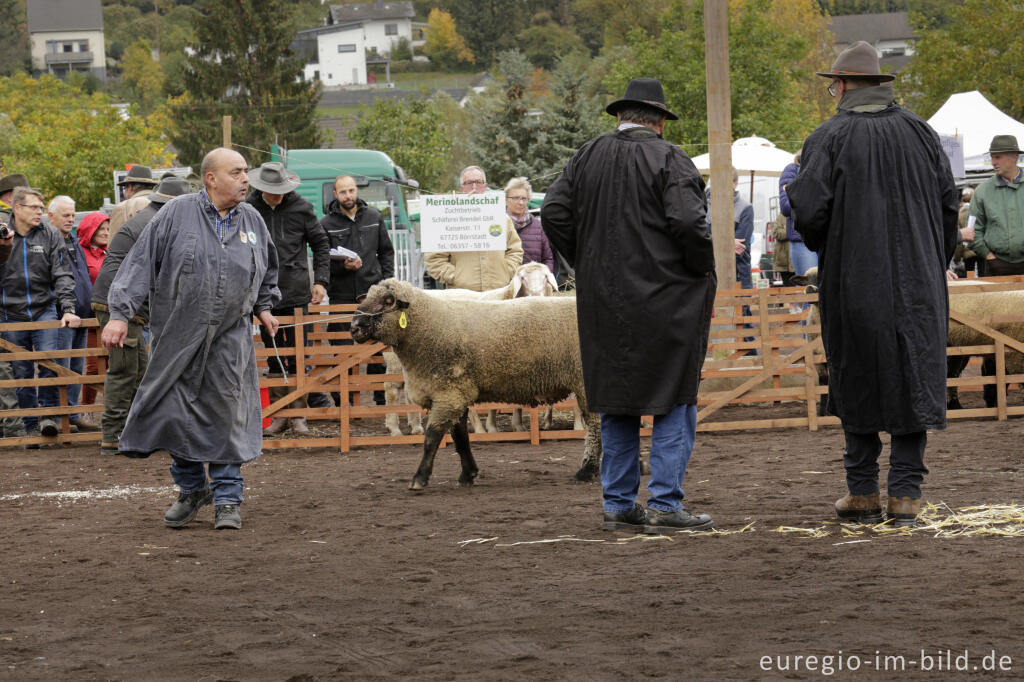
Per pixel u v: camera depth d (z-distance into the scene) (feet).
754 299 51.11
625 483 28.73
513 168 222.28
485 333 36.42
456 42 647.15
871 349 26.96
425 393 36.68
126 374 46.55
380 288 35.81
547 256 55.47
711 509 31.19
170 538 29.40
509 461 42.78
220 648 19.31
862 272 26.91
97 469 43.11
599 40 574.56
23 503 35.76
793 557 24.36
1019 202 52.37
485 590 22.66
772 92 208.44
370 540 28.32
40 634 20.45
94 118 199.93
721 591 21.75
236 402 30.96
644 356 27.63
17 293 51.31
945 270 28.12
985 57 205.98
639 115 28.35
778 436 46.50
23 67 613.52
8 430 51.21
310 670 17.98
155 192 48.75
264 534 29.78
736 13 214.69
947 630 18.54
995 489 31.76
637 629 19.43
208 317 30.58
